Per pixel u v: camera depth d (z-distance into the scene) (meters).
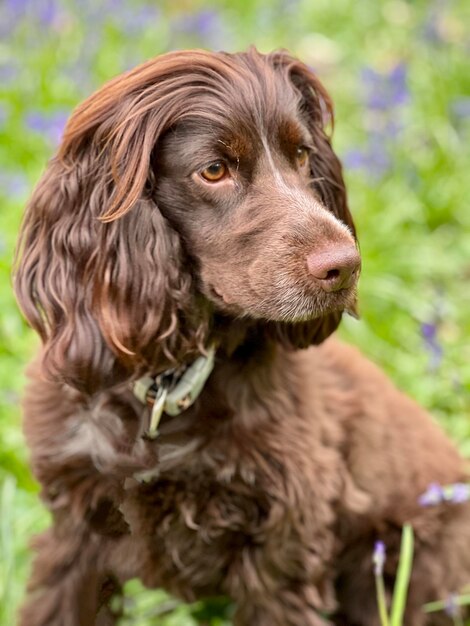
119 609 0.95
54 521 0.89
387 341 1.24
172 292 0.79
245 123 0.77
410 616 0.95
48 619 0.92
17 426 1.06
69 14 1.74
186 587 0.89
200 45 1.83
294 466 0.84
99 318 0.80
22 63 1.63
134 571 0.89
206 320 0.81
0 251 1.19
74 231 0.80
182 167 0.78
